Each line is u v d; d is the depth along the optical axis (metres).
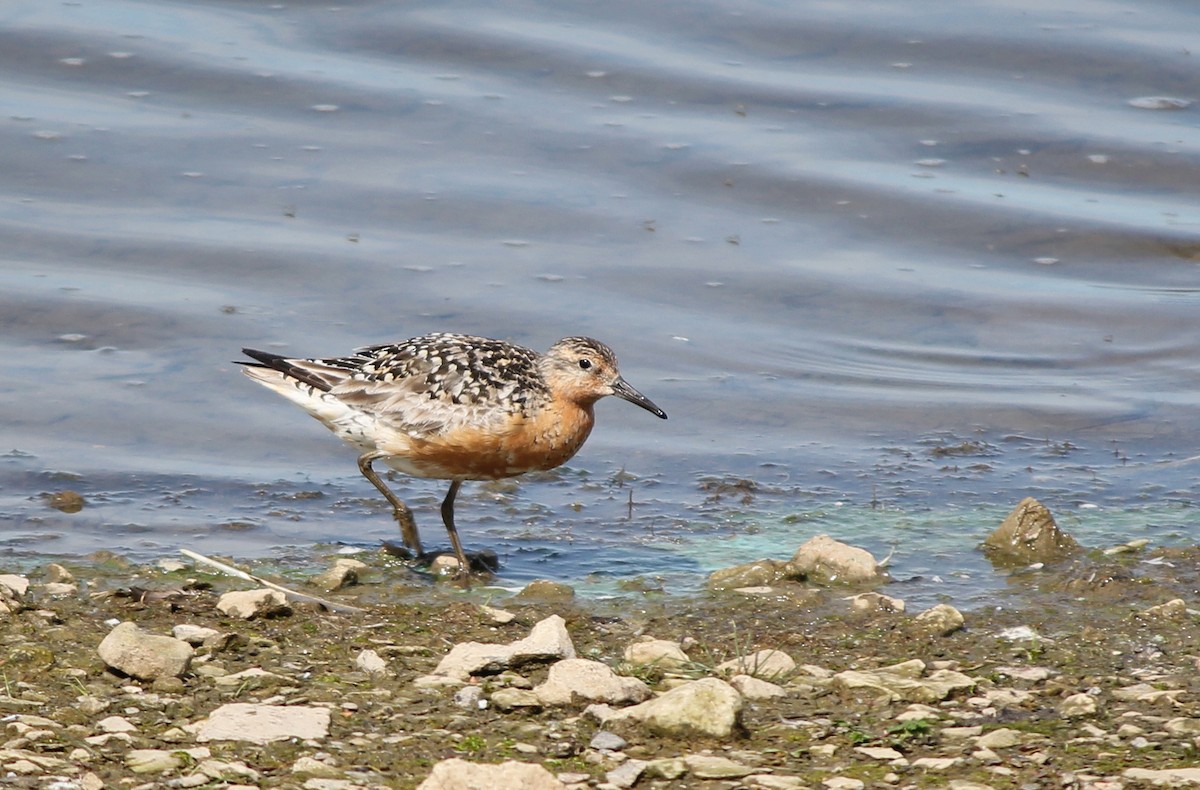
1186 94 21.94
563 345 13.12
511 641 10.52
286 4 23.17
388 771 8.07
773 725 8.84
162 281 17.47
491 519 13.61
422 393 12.79
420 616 11.07
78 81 20.95
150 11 22.80
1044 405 16.28
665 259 18.53
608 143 20.52
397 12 23.03
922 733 8.70
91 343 16.36
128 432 14.95
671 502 14.03
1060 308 18.11
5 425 14.83
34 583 11.48
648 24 23.23
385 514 13.73
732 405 16.12
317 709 8.81
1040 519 12.73
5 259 17.56
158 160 19.59
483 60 22.09
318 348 16.36
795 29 23.12
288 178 19.52
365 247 18.31
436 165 19.94
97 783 7.71
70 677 9.25
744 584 11.91
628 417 15.95
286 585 11.81
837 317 17.80
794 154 20.48
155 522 13.16
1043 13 23.62
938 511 13.76
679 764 8.16
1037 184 20.17
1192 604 11.34
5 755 7.92
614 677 9.14
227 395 15.71
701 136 20.72
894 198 19.70
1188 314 18.05
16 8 22.41
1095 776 8.09
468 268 18.11
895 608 11.23
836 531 13.27
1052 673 9.84
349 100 20.95
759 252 18.78
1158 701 9.27
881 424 15.82
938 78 22.23
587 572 12.32
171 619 10.57
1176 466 14.91
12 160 19.27
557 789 7.57
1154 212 19.70
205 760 8.04
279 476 14.45
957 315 17.98
